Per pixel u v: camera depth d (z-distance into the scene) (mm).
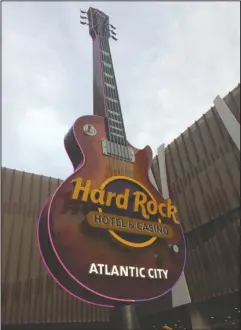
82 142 22062
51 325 33656
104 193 20656
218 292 29359
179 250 22562
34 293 31766
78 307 34094
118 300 18109
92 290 17406
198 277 31766
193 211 34094
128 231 20297
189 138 36812
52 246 17344
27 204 35250
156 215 22938
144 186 23609
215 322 32344
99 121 24500
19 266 32000
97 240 18984
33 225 34656
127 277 19156
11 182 35406
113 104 27234
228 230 30125
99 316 35094
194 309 31562
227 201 30750
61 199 19047
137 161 24500
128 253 19859
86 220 19188
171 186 37625
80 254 17984
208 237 32031
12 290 30672
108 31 34969
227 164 31547
